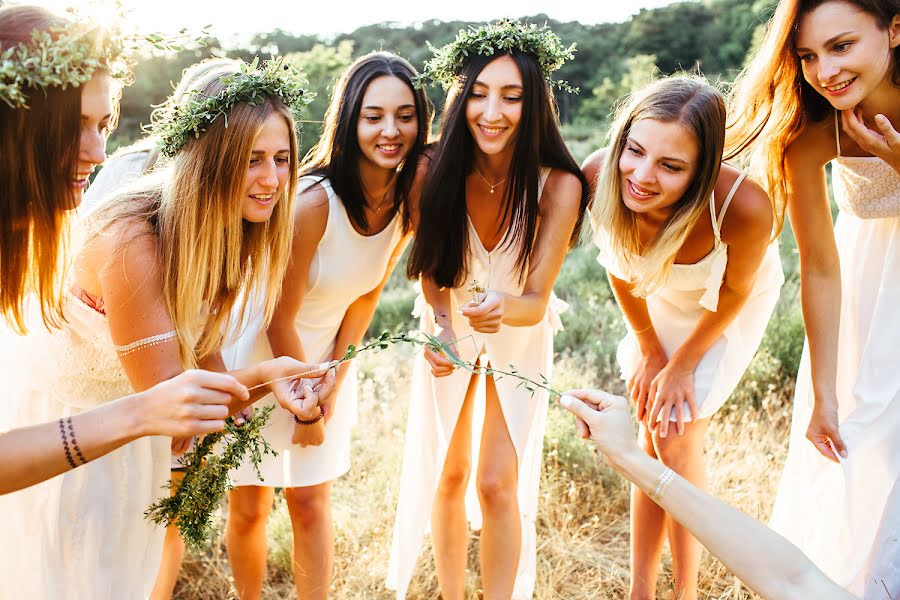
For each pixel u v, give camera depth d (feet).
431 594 11.60
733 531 6.50
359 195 9.96
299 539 10.39
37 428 6.23
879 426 9.56
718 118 9.01
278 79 7.84
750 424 14.46
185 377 6.28
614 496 13.50
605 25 77.36
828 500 10.06
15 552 7.98
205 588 11.54
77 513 7.91
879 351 9.62
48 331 7.41
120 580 8.26
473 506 11.87
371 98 9.54
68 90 6.25
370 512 12.96
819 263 9.87
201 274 7.66
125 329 7.50
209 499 7.52
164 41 6.57
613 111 10.13
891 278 9.62
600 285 24.26
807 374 10.43
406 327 21.67
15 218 6.51
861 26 8.33
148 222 7.51
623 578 11.83
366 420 15.84
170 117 7.68
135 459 8.23
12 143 6.24
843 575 9.71
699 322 10.50
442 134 9.65
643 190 9.27
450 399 10.62
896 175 9.18
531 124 9.50
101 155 6.73
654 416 10.57
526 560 11.19
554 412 14.98
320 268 10.16
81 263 7.54
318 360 10.79
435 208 9.77
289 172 8.18
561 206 9.93
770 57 9.17
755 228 9.65
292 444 10.19
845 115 8.88
